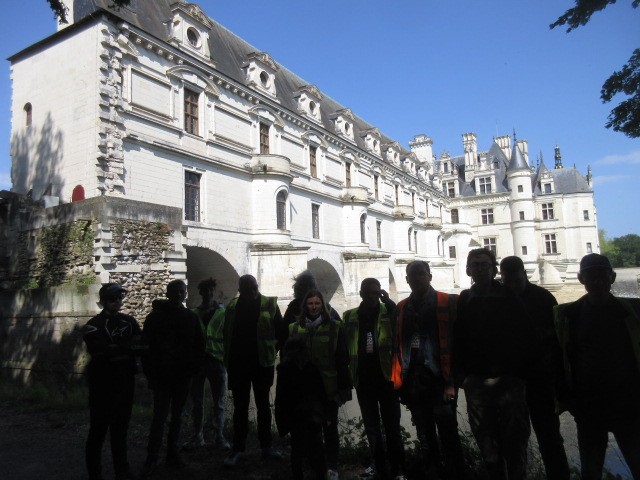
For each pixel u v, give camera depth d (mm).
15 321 14320
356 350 5785
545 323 4844
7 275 16016
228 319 6551
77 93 17922
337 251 34500
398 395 5562
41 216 15383
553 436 4844
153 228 15102
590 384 4316
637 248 105625
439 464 5375
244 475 5883
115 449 5652
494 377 4531
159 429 6027
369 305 5836
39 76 19250
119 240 13969
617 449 8133
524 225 61219
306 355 5277
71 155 17781
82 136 17562
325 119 36469
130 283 14078
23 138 19516
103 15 17656
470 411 4633
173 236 15750
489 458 4449
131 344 5734
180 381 6207
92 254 13578
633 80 9453
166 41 21016
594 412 4344
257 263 24438
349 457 6426
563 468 4824
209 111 22859
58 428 8539
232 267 23406
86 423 8844
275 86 30047
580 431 4520
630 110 9703
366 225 38500
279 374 5367
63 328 13109
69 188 17688
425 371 5234
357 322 5867
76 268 13969
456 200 65938
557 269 61094
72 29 18312
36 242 15383
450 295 5418
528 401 4934
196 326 6359
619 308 4309
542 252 62250
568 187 62250
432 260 52438
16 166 19625
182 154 20766
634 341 4223
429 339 5301
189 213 21312
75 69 18109
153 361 6125
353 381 5766
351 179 37906
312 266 33281
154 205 15242
